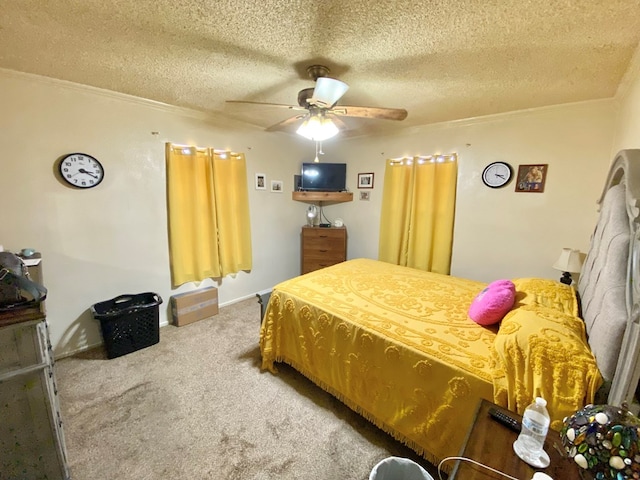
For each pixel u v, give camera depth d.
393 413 1.58
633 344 0.89
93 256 2.55
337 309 1.95
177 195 3.02
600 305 1.23
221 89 2.39
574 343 1.21
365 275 2.71
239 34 1.54
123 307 2.67
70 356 2.46
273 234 4.10
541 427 0.87
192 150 3.05
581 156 2.55
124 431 1.70
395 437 1.60
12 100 2.06
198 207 3.16
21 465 1.16
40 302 1.15
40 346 1.13
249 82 2.22
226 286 3.62
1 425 1.10
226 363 2.39
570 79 2.03
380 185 3.91
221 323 3.12
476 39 1.55
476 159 3.10
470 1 1.24
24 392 1.12
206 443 1.63
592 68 1.85
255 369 2.32
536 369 1.17
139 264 2.85
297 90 2.39
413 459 1.55
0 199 2.08
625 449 0.65
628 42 1.52
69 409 1.86
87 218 2.48
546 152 2.70
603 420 0.69
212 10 1.33
